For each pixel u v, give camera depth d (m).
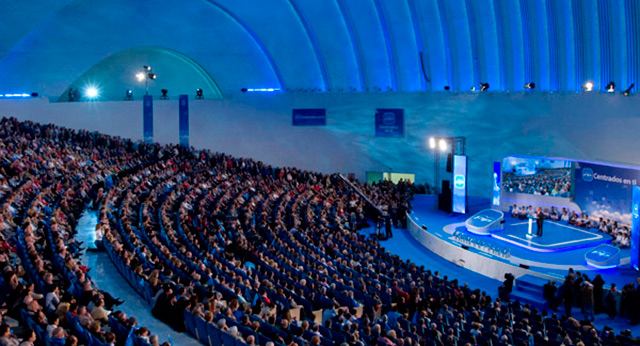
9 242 19.16
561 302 24.83
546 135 44.03
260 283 20.06
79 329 12.80
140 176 35.41
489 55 49.56
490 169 47.03
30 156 31.83
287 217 34.47
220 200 33.03
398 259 28.17
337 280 21.80
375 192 43.56
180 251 22.02
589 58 43.97
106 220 23.45
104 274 19.84
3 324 10.88
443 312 20.14
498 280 28.86
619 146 40.28
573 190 35.81
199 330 14.92
